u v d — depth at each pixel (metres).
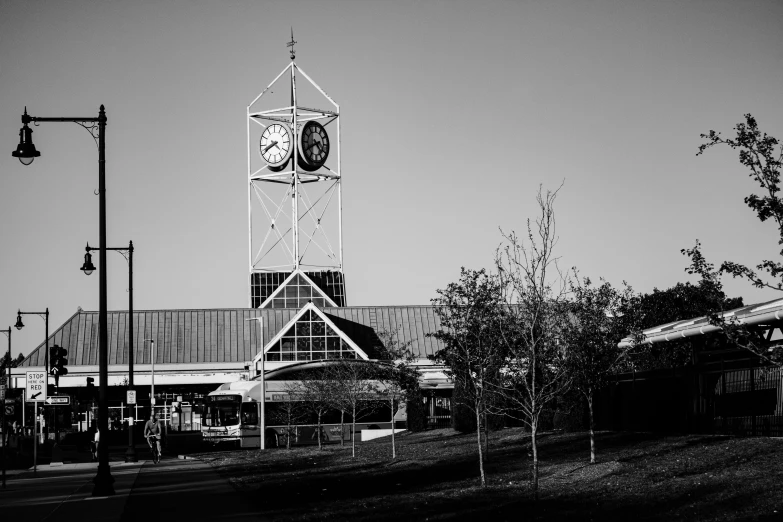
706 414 36.97
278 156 107.00
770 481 22.09
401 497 24.64
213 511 23.14
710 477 23.95
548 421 47.47
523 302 28.08
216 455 52.31
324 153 108.62
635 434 38.12
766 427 32.75
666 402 40.03
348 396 53.53
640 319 33.19
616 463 28.80
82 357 103.56
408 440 54.88
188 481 32.91
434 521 19.56
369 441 61.44
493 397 34.59
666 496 21.75
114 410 103.94
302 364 71.38
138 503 25.83
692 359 37.97
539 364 28.41
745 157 17.23
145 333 106.31
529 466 31.78
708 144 17.42
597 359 30.83
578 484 25.75
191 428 106.56
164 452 61.09
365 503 23.31
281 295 109.44
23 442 68.88
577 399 32.31
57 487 32.88
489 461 34.59
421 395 65.50
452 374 32.09
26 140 28.84
